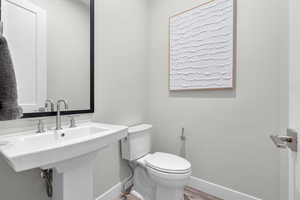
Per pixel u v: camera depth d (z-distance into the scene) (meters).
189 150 1.77
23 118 0.96
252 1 1.37
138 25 1.87
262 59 1.33
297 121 0.57
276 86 1.28
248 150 1.42
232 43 1.45
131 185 1.73
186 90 1.77
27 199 0.99
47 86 1.09
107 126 1.18
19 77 0.96
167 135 1.94
